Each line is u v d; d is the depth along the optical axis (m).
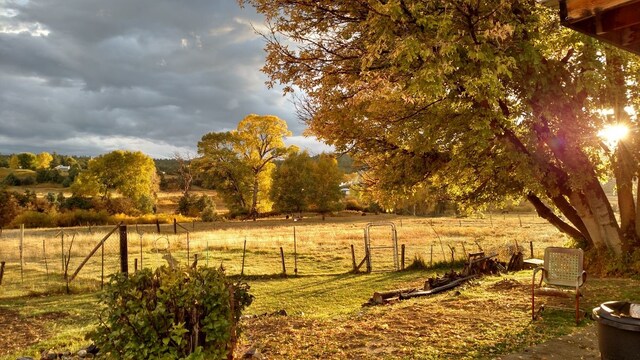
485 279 15.42
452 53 8.66
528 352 6.61
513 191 15.58
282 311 11.69
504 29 8.59
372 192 15.85
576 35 10.59
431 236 37.56
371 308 11.83
